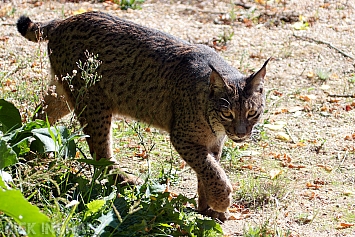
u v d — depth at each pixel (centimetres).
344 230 934
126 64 1057
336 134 1289
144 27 1084
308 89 1486
